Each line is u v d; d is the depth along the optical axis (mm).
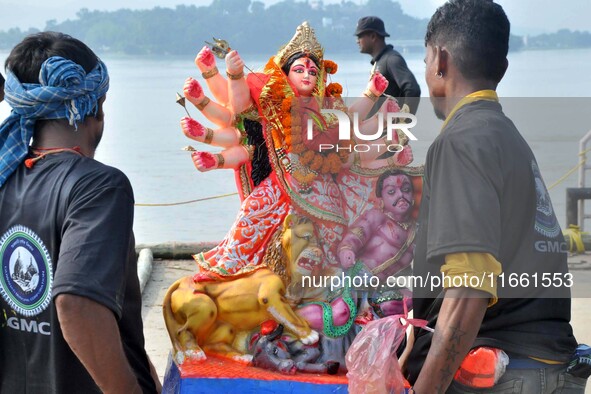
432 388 2252
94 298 2100
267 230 2754
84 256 2127
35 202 2246
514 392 2340
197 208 10000
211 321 2684
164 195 10844
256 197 2773
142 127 19281
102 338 2121
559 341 2365
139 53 103438
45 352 2268
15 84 2266
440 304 2434
